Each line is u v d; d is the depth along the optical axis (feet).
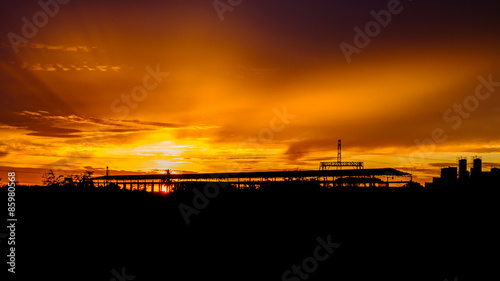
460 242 101.71
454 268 82.99
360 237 109.09
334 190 177.17
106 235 114.01
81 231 118.73
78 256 95.04
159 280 79.56
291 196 169.68
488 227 113.60
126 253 97.09
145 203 161.38
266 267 86.22
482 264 85.61
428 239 104.68
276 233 115.75
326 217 134.82
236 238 111.65
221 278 79.10
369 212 138.10
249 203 161.17
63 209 148.56
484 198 139.13
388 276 80.28
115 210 149.07
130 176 272.92
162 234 117.08
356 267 85.51
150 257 94.73
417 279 77.36
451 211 131.64
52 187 187.01
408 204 144.66
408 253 93.81
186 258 93.56
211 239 110.52
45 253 96.99
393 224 121.80
